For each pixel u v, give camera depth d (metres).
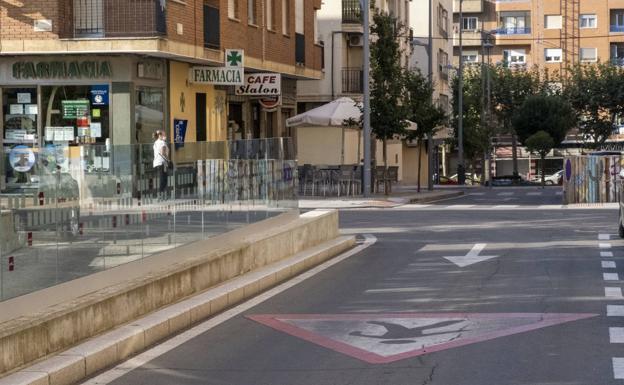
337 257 17.56
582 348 9.27
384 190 44.31
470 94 81.44
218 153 14.08
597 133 83.00
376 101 40.09
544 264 16.09
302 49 41.66
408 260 16.97
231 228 14.48
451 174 92.69
